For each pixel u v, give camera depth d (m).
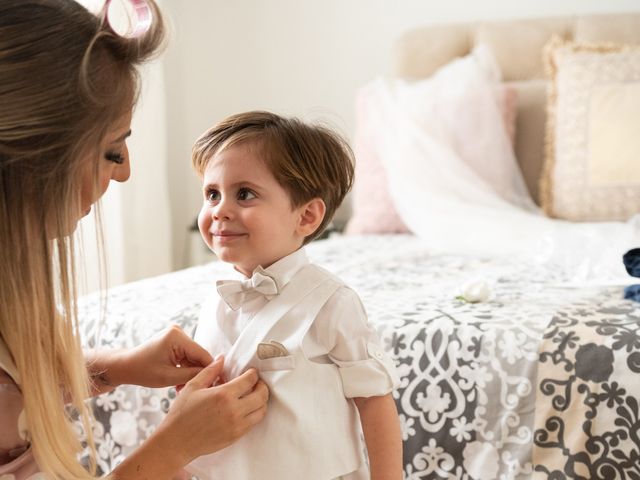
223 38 2.96
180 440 0.82
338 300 0.93
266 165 0.92
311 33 2.86
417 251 1.94
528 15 2.59
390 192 2.30
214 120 3.01
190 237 2.95
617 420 1.03
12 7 0.72
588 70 2.19
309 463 0.88
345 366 0.92
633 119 2.11
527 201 2.29
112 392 1.28
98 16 0.77
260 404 0.86
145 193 2.47
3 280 0.76
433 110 2.33
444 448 1.12
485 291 1.28
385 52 2.78
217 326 0.97
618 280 1.41
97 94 0.74
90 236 2.14
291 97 2.92
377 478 0.92
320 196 0.97
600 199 2.13
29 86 0.71
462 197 2.21
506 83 2.49
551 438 1.06
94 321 1.34
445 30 2.59
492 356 1.10
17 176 0.74
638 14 2.39
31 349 0.77
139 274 2.46
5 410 0.81
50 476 0.79
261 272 0.93
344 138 1.07
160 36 0.82
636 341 1.04
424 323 1.17
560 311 1.17
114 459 1.29
